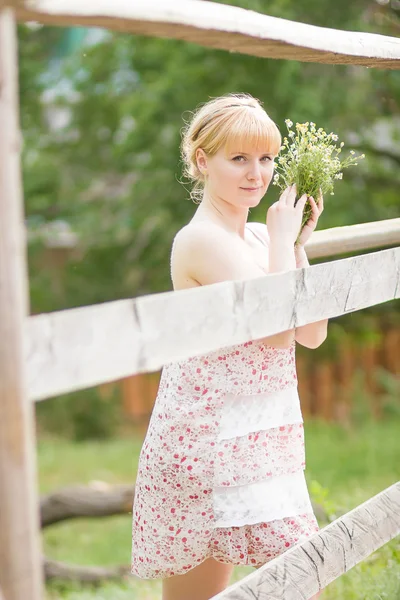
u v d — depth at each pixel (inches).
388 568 163.9
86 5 66.1
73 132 600.1
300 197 122.3
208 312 84.7
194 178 128.2
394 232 148.7
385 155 479.2
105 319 73.3
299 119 433.7
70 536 394.9
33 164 575.5
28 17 64.2
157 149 504.1
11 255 63.9
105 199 595.8
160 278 561.6
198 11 77.3
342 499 231.6
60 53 647.1
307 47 95.7
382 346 668.7
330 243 138.8
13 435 64.7
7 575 64.9
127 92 572.4
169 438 116.2
